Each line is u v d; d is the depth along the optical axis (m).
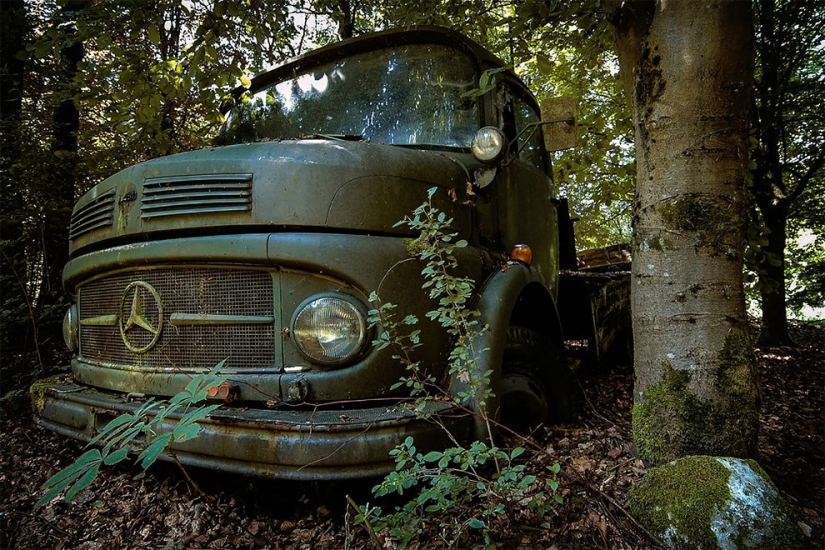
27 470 2.66
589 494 1.99
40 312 3.95
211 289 2.03
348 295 1.93
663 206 2.08
